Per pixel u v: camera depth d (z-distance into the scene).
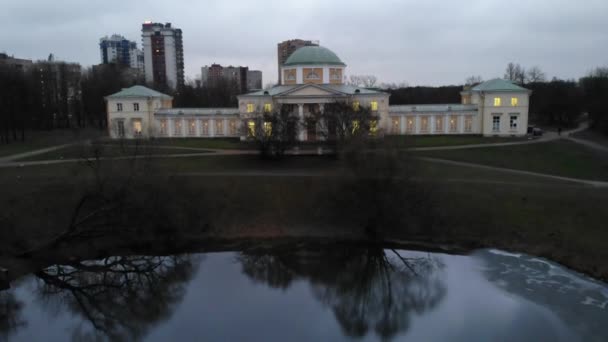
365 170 52.16
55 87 152.75
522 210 52.44
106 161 54.94
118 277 44.75
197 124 111.44
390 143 53.97
